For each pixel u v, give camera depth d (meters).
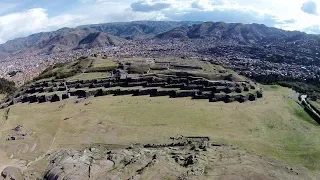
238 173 71.38
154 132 108.69
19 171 81.31
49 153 93.69
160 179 70.00
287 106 143.62
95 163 81.62
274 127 115.94
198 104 139.00
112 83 172.50
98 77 185.62
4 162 88.12
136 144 99.44
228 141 100.75
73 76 194.88
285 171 75.06
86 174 75.56
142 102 143.00
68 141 103.12
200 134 106.44
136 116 124.25
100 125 115.75
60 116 127.94
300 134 110.50
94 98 155.25
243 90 157.25
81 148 97.06
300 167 82.88
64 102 151.12
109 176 73.50
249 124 116.94
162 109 131.88
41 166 84.38
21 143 101.56
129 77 177.25
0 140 104.81
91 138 104.94
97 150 94.19
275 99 154.25
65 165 80.56
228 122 117.88
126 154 88.00
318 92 191.62
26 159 89.94
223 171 72.44
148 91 158.00
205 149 89.62
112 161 83.25
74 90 165.38
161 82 170.50
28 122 122.88
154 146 97.50
